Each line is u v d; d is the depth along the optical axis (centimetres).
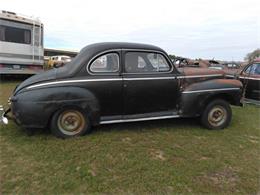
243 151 379
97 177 294
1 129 443
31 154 348
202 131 465
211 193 270
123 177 295
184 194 267
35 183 279
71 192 265
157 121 521
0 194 258
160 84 444
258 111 654
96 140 402
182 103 458
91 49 418
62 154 349
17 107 382
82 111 407
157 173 305
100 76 410
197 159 347
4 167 312
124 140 408
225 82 481
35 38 1116
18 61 1072
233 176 306
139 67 436
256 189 280
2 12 1009
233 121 544
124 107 430
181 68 511
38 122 386
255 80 707
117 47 423
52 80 395
